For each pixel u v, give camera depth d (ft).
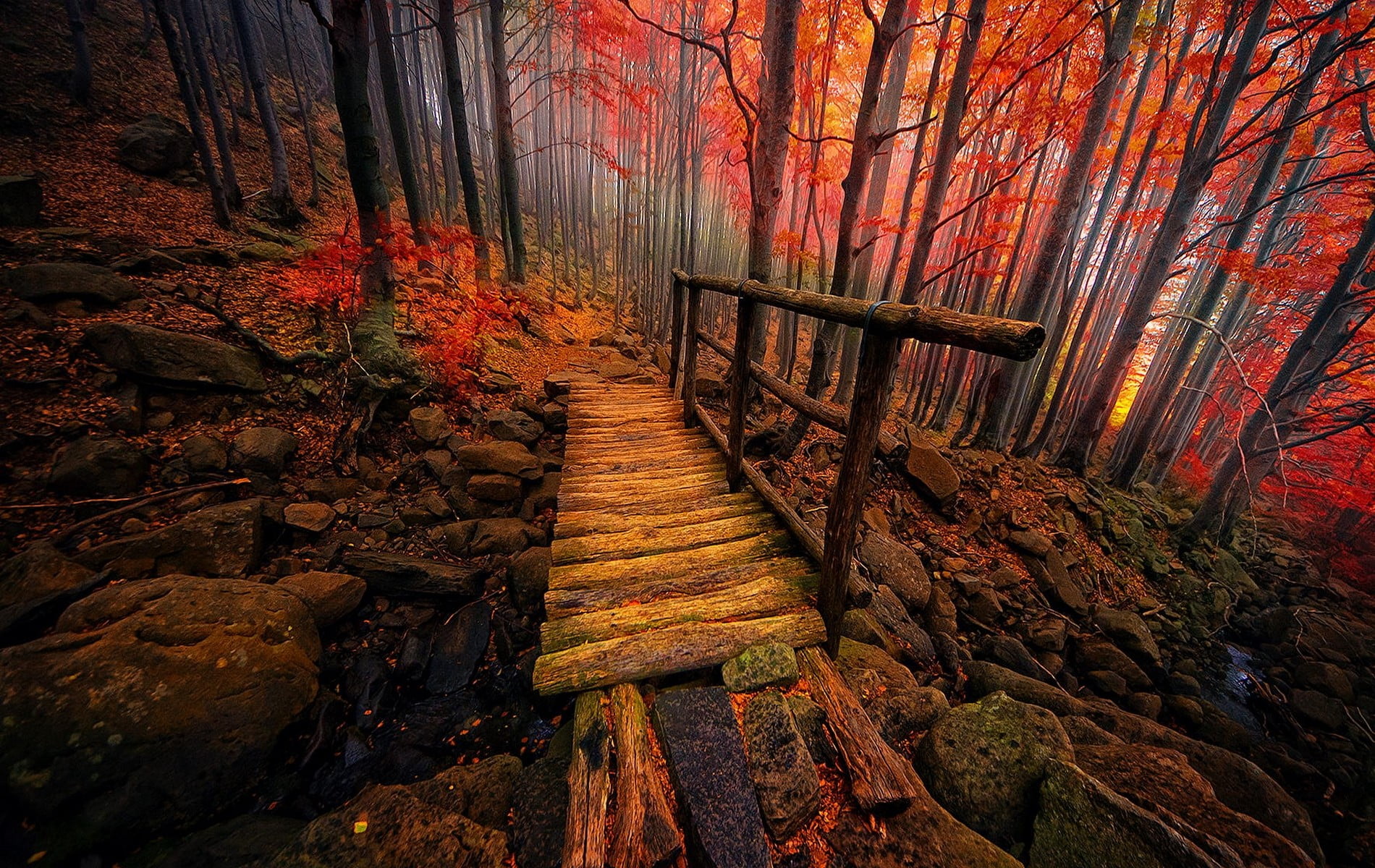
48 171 21.77
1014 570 18.57
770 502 11.73
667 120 46.09
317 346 17.98
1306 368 28.17
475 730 10.28
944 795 7.16
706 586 9.22
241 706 8.36
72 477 11.10
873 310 6.18
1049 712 8.12
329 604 11.53
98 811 6.74
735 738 6.24
